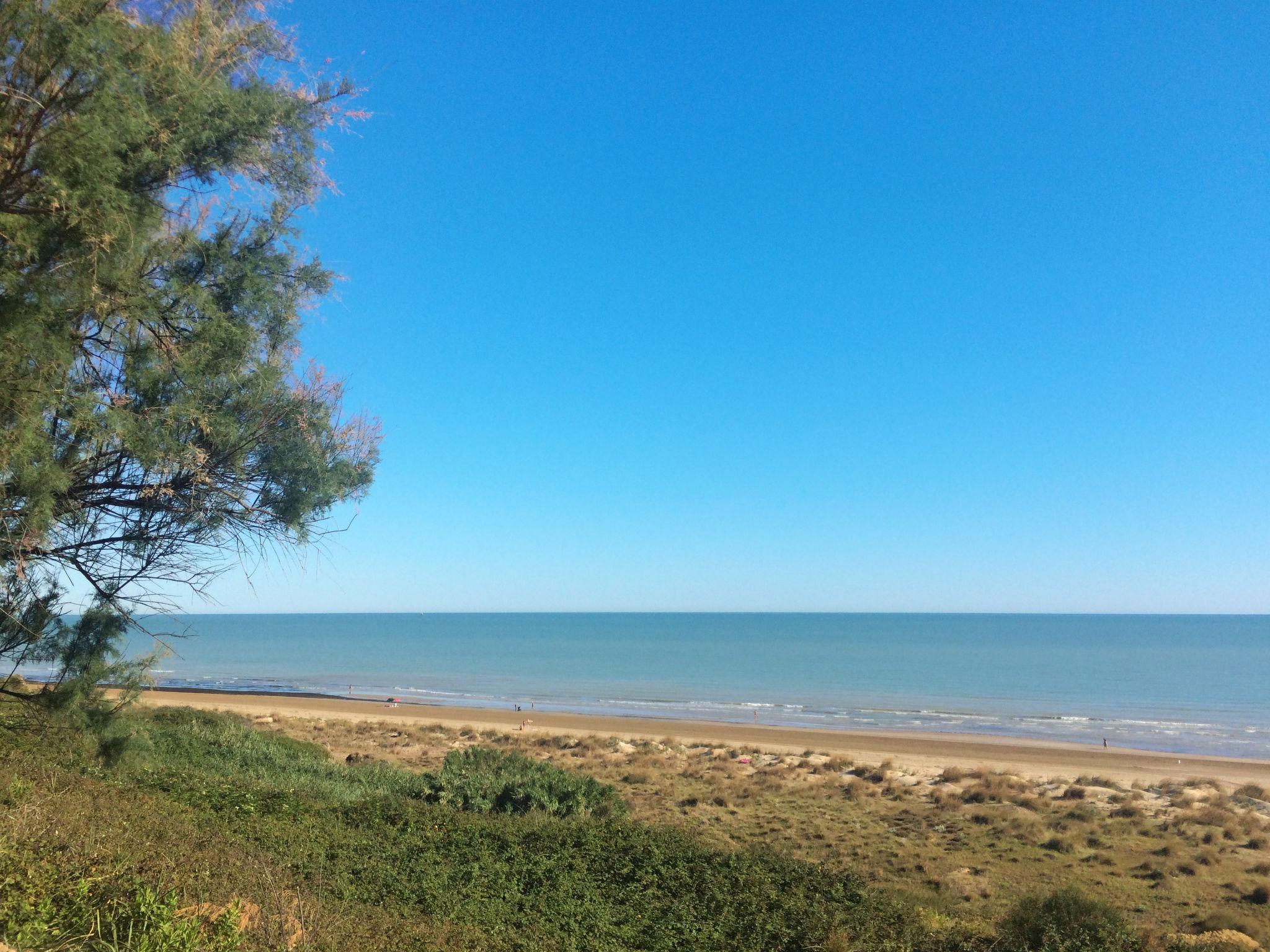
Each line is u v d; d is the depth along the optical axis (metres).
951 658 123.12
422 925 7.40
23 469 5.89
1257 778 33.62
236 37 6.69
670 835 13.26
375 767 22.89
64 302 5.76
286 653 133.50
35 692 9.05
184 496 7.77
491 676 91.38
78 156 5.31
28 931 4.02
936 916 11.52
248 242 7.81
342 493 8.45
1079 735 48.09
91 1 5.27
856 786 28.42
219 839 8.35
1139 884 17.66
